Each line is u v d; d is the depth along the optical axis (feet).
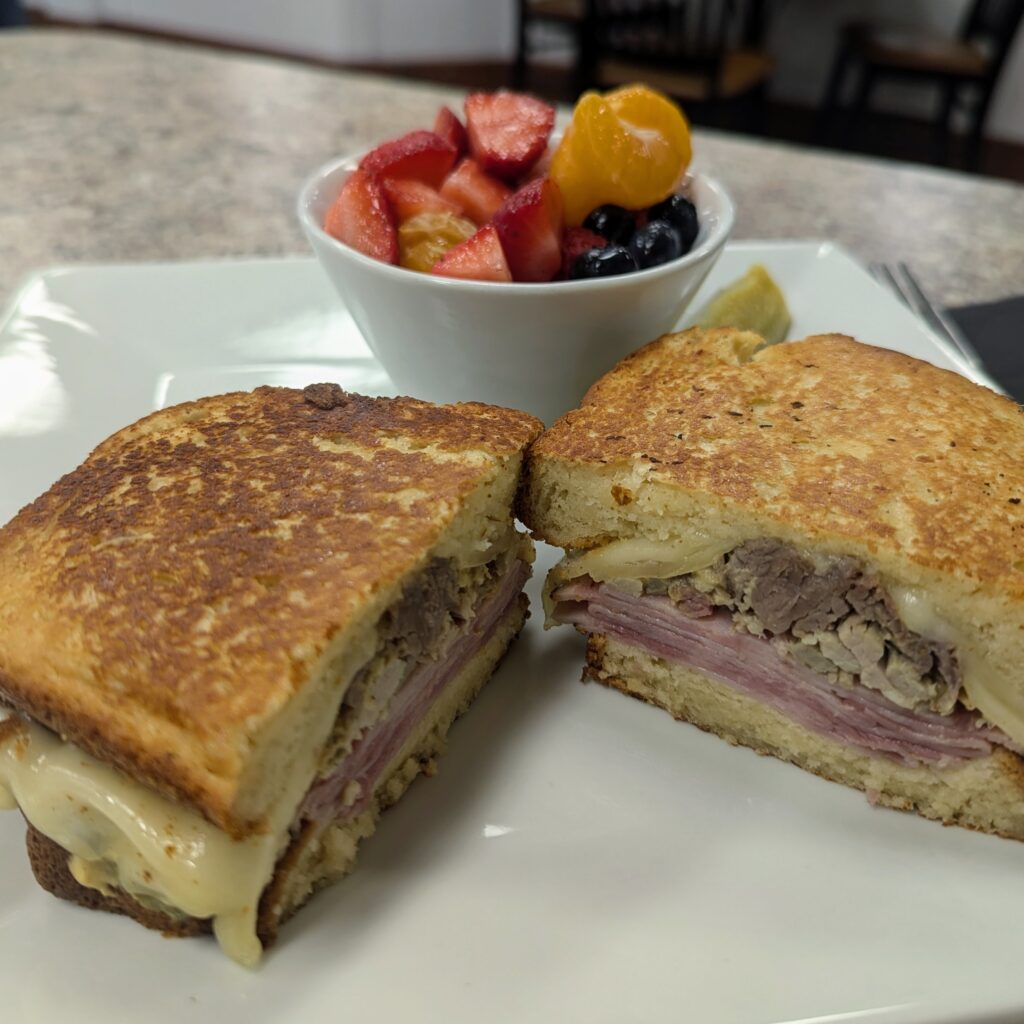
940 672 0.52
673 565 0.58
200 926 0.46
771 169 1.33
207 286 0.90
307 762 0.46
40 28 3.21
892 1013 0.43
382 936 0.46
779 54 2.96
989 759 0.53
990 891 0.49
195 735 0.43
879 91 2.87
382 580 0.48
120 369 0.81
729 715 0.59
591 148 0.69
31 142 1.34
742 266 0.93
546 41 3.02
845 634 0.53
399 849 0.51
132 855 0.45
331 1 2.84
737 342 0.69
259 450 0.58
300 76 1.62
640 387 0.66
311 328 0.87
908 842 0.52
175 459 0.57
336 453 0.57
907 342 0.82
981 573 0.49
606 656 0.61
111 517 0.53
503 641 0.62
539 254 0.68
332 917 0.47
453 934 0.47
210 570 0.49
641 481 0.56
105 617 0.47
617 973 0.45
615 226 0.72
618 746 0.57
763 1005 0.43
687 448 0.58
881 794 0.55
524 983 0.44
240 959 0.45
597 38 2.38
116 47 1.74
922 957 0.46
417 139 0.75
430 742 0.56
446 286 0.65
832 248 0.95
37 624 0.48
